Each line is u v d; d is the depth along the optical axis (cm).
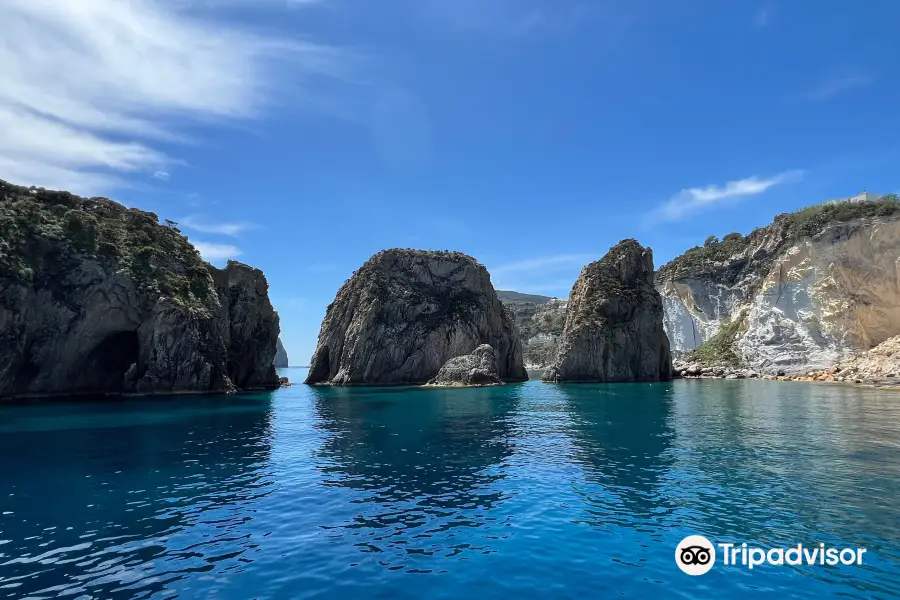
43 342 5381
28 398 5256
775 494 1574
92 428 3173
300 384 8862
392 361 8481
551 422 3347
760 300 9338
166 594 970
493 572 1066
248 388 7400
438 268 9631
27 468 2033
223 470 2008
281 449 2459
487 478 1856
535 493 1648
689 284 11712
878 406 3803
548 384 7694
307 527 1349
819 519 1341
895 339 7144
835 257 8562
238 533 1303
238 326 7425
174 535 1288
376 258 9506
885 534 1230
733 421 3197
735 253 11469
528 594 966
